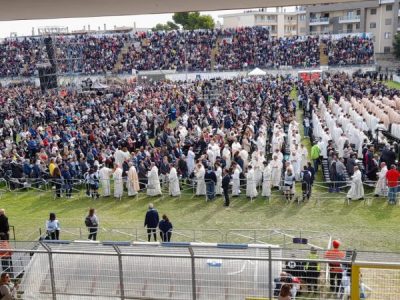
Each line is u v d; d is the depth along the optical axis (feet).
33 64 237.66
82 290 35.83
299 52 251.19
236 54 253.85
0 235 52.24
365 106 133.39
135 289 35.04
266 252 36.47
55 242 39.24
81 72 239.09
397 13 303.07
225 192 72.13
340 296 35.70
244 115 122.21
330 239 53.78
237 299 33.88
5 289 34.32
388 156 78.07
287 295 29.94
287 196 73.51
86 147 97.04
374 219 64.49
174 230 63.10
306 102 141.90
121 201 77.77
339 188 75.66
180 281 34.73
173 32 270.87
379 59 290.56
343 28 331.98
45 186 85.87
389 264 29.22
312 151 85.35
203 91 171.32
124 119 125.29
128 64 248.11
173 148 90.99
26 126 133.49
